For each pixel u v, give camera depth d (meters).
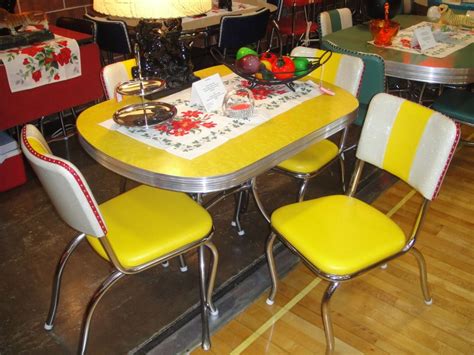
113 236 1.49
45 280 1.99
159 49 1.82
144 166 1.35
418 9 3.70
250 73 1.80
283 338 1.74
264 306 1.88
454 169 2.82
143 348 1.68
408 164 1.57
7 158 2.50
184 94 1.83
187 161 1.37
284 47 4.71
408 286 1.98
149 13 1.56
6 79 2.42
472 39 2.72
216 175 1.30
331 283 1.46
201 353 1.67
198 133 1.53
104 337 1.72
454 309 1.87
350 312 1.85
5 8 2.64
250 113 1.65
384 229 1.58
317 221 1.61
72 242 1.60
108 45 3.02
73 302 1.88
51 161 1.18
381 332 1.77
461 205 2.49
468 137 3.16
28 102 2.56
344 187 2.39
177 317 1.81
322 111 1.71
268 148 1.44
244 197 2.34
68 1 3.29
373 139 1.68
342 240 1.52
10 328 1.76
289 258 2.13
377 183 2.68
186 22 3.04
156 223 1.56
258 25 3.21
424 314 1.85
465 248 2.19
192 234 1.52
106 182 2.70
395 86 3.38
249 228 2.31
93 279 2.00
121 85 1.77
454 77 2.26
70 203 1.24
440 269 2.07
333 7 5.43
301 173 1.98
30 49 2.49
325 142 2.15
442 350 1.70
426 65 2.28
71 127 3.32
